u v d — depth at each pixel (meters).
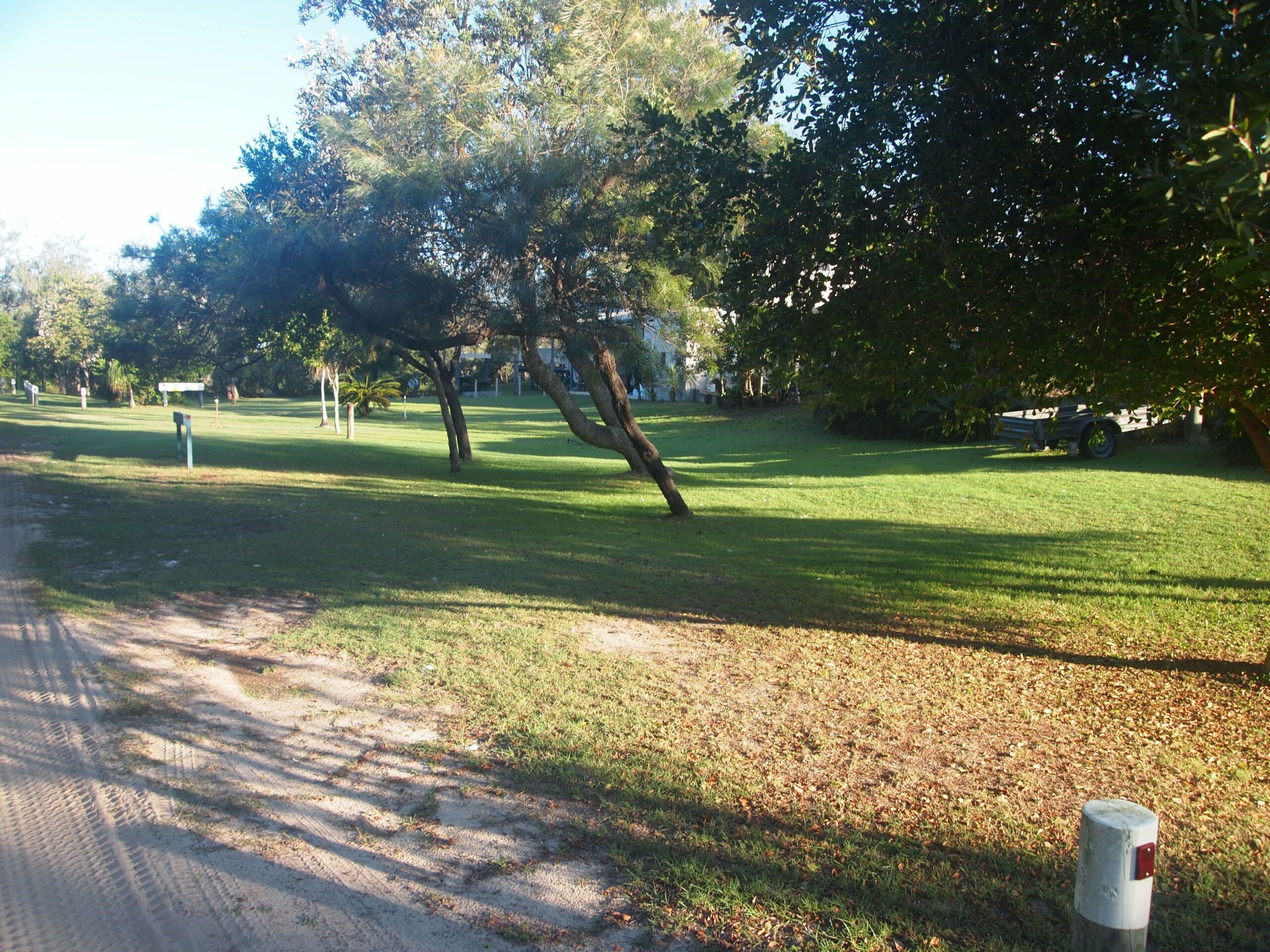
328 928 3.23
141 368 16.86
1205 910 3.49
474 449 29.50
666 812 4.17
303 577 9.02
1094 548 11.68
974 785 4.61
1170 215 4.56
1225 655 7.15
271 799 4.23
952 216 6.09
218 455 21.86
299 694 5.69
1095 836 2.53
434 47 13.28
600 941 3.18
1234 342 5.80
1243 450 17.42
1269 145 3.71
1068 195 5.96
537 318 12.05
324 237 12.22
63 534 11.00
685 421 38.94
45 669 5.99
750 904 3.41
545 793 4.35
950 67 6.25
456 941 3.17
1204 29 4.71
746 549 11.65
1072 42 6.00
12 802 4.14
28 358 58.53
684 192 7.18
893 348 6.36
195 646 6.64
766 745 5.05
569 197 11.83
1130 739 5.32
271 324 15.16
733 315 10.80
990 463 20.92
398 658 6.43
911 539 12.45
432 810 4.16
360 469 20.72
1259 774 4.84
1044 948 3.16
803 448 27.81
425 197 11.50
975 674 6.56
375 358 20.77
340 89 18.25
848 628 7.79
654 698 5.77
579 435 16.25
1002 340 6.12
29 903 3.34
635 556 10.86
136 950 3.08
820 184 6.58
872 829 4.07
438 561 10.03
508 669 6.26
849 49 6.56
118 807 4.10
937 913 3.39
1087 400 6.82
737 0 6.82
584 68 11.55
